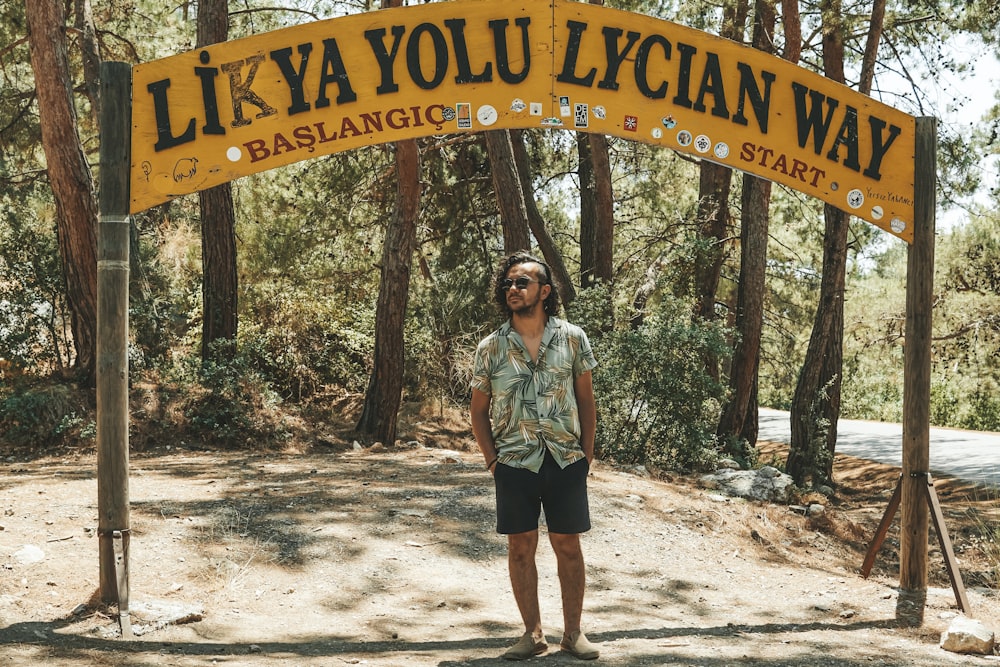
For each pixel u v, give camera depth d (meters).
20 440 10.58
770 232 23.58
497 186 13.95
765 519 8.77
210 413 11.79
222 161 5.07
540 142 19.91
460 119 5.32
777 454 17.88
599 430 11.58
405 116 5.29
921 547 5.87
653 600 5.84
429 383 15.72
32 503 6.93
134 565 5.58
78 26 14.47
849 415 33.88
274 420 12.20
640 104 5.47
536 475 4.14
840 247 14.53
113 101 4.86
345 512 7.17
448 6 5.30
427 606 5.36
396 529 6.83
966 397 28.02
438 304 16.64
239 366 12.68
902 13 15.57
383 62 5.26
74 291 11.48
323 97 5.20
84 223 11.34
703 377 11.55
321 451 11.85
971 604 5.55
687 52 5.52
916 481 5.81
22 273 12.23
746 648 4.61
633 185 22.45
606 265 16.62
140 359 12.31
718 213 18.09
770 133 5.61
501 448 4.15
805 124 5.64
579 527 4.16
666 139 5.50
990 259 24.12
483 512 7.47
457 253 19.52
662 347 11.59
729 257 20.19
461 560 6.34
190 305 15.65
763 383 38.88
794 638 4.86
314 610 5.17
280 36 5.15
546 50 5.38
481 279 17.41
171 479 8.47
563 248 23.05
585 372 4.25
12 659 3.94
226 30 12.82
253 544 6.17
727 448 13.99
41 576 5.23
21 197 16.78
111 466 4.75
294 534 6.45
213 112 5.05
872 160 5.71
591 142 16.42
